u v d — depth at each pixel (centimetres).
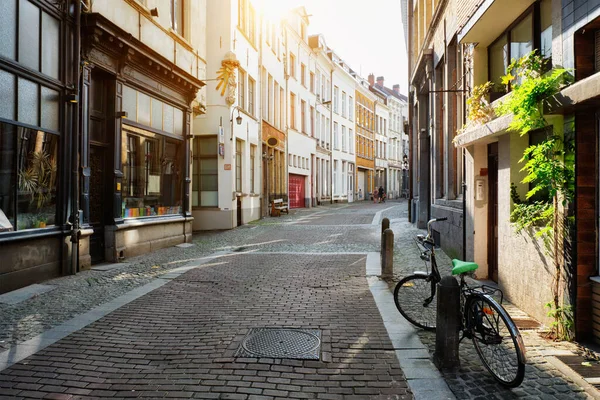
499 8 633
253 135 2039
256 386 381
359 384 384
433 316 529
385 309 607
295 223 1911
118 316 588
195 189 1734
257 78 2095
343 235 1466
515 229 603
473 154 800
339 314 588
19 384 389
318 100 3438
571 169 470
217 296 692
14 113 712
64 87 818
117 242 988
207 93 1708
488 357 398
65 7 821
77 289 725
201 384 386
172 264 966
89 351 464
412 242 1257
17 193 722
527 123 502
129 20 1024
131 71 1041
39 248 761
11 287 698
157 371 414
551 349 453
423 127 1633
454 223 959
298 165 2967
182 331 526
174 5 1294
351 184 4456
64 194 822
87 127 880
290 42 2780
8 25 695
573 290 470
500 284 672
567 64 471
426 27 1457
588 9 432
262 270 895
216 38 1712
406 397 361
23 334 515
